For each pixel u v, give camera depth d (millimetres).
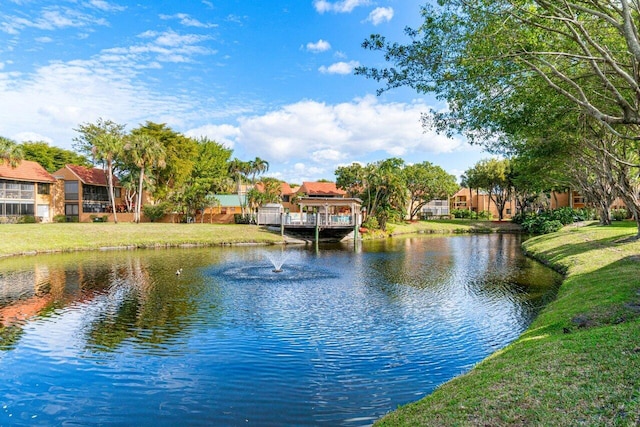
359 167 56156
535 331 9250
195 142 66312
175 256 28844
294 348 10062
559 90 9062
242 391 7824
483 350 9758
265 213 46656
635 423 4223
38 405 7398
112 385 8148
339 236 43125
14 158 38531
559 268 20000
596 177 33469
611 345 6535
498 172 62062
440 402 5848
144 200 58812
